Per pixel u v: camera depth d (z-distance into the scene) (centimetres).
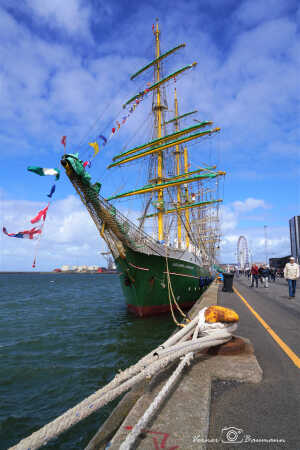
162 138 2922
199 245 3416
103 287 6166
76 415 250
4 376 869
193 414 282
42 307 2627
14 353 1121
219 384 369
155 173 3075
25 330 1583
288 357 489
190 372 395
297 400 328
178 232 3341
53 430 233
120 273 1966
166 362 362
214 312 491
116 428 282
